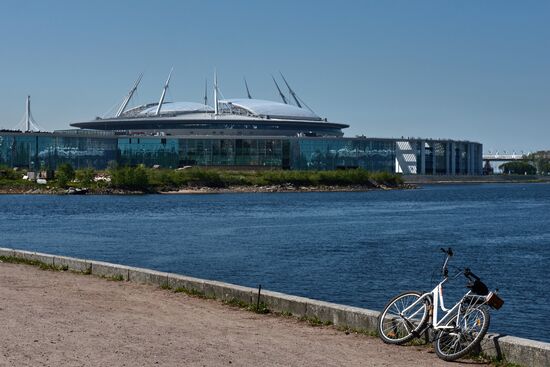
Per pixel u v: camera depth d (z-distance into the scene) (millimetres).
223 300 20562
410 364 13547
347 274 39562
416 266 43344
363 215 93812
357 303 31062
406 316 15438
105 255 48125
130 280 24625
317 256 48156
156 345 14383
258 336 15750
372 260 46094
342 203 124625
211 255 48406
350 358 13883
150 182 161500
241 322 17422
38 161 197000
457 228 73312
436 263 44938
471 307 14320
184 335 15516
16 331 15266
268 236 62938
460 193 180125
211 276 38750
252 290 19938
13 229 68938
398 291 34094
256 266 42812
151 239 59562
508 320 27531
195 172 170625
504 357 13797
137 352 13719
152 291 22250
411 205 120000
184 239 59750
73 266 27734
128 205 113562
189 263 44156
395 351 14594
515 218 89375
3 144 192250
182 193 162000
